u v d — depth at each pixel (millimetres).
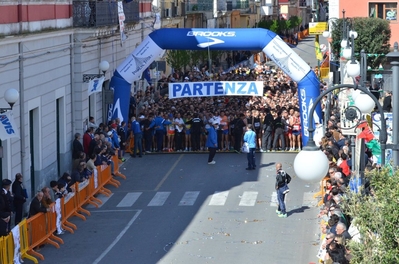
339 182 23203
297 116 37688
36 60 29000
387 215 12531
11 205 23094
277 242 23812
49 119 30969
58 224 24547
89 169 29266
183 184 31922
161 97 44750
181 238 24406
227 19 89438
